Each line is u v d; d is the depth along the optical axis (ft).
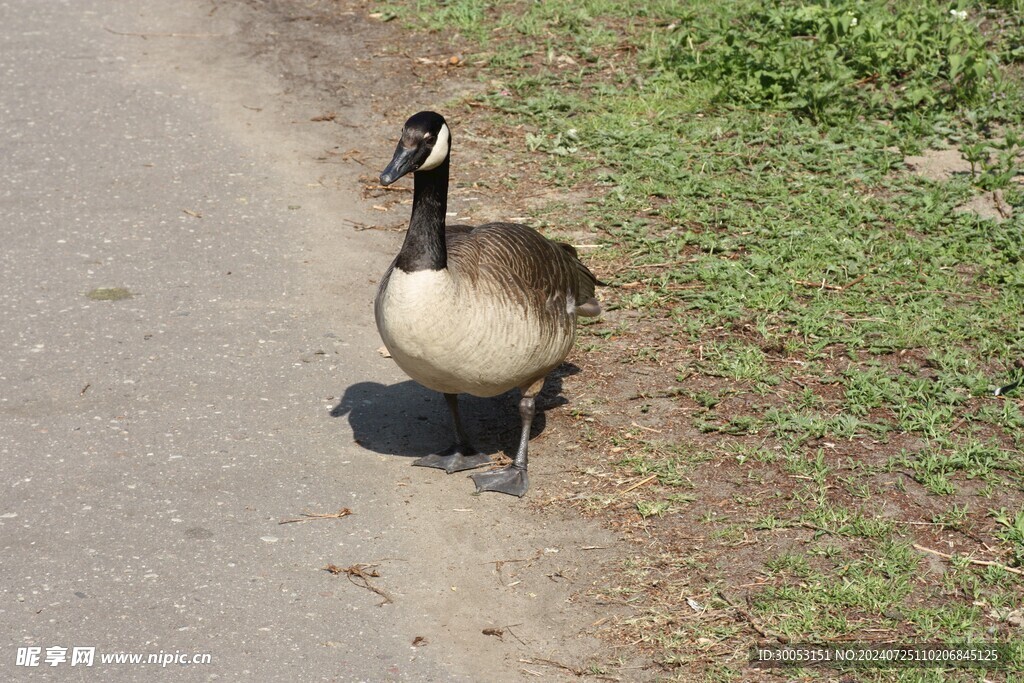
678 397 30.66
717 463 27.66
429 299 24.17
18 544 24.95
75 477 27.45
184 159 46.57
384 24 58.03
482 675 21.65
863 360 31.99
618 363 32.48
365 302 36.65
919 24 51.08
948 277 36.14
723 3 56.39
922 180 42.39
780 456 27.78
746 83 49.57
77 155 46.57
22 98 51.16
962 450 27.50
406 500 26.99
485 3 58.85
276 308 36.04
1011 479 26.66
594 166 44.73
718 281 36.40
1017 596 22.98
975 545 24.45
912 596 23.04
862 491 26.17
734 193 41.78
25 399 30.73
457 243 26.32
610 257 38.09
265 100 51.60
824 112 47.24
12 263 38.01
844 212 40.55
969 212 40.01
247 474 27.84
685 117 48.08
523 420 27.48
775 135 46.29
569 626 22.82
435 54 54.60
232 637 22.49
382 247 40.29
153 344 33.68
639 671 21.56
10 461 27.99
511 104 49.60
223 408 30.73
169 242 40.01
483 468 28.35
